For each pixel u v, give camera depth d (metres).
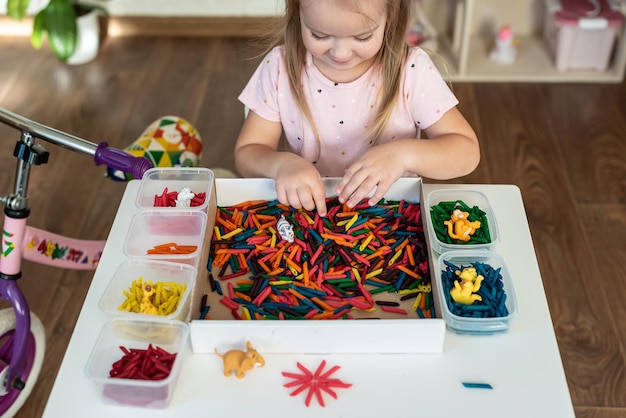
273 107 1.22
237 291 0.92
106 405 0.81
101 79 2.57
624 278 1.81
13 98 2.46
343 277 0.92
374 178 1.00
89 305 0.92
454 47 2.65
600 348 1.65
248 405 0.80
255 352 0.82
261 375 0.83
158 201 1.02
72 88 2.52
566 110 2.41
